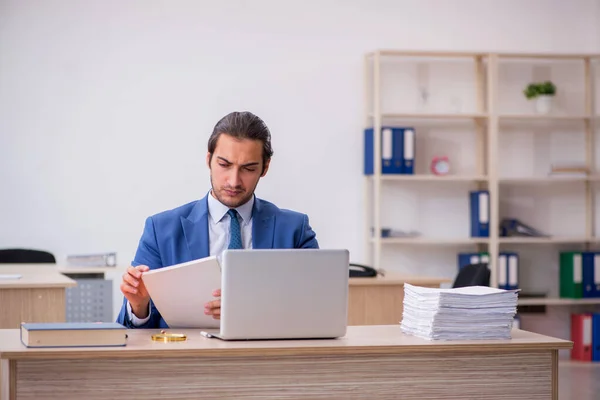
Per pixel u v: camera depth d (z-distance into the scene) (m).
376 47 7.32
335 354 2.47
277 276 2.51
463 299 2.62
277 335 2.53
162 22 6.95
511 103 7.54
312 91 7.20
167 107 6.97
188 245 2.94
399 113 6.99
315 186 7.21
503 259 7.21
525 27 7.56
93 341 2.33
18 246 6.72
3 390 2.39
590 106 7.49
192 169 7.01
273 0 7.13
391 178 6.95
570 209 7.68
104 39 6.86
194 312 2.70
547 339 2.68
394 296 5.03
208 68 7.03
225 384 2.39
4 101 6.70
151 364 2.33
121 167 6.89
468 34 7.48
